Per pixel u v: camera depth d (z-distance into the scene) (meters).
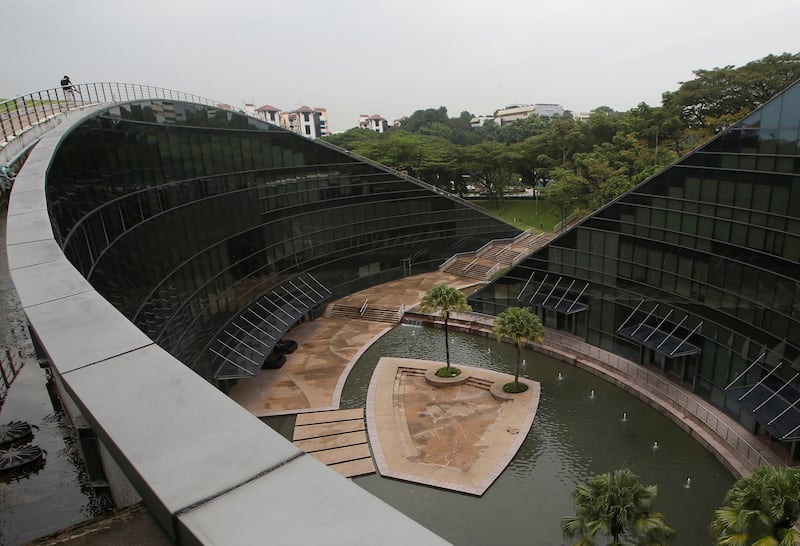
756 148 31.75
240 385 44.19
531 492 30.25
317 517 2.67
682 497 28.86
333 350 50.59
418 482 31.31
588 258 45.72
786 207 30.19
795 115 29.14
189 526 2.65
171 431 3.49
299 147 55.09
